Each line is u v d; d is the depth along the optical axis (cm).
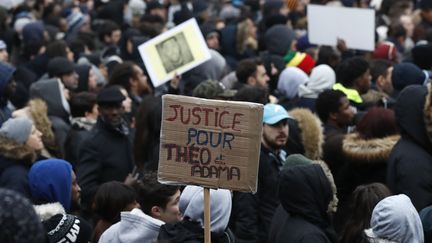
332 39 1429
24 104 1292
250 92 960
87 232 654
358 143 825
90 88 1298
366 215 666
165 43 1190
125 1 2230
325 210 640
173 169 561
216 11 2428
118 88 959
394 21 1798
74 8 2256
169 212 655
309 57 1372
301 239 618
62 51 1525
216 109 555
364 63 1113
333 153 852
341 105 980
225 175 556
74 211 769
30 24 1734
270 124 838
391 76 1120
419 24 1722
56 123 1063
